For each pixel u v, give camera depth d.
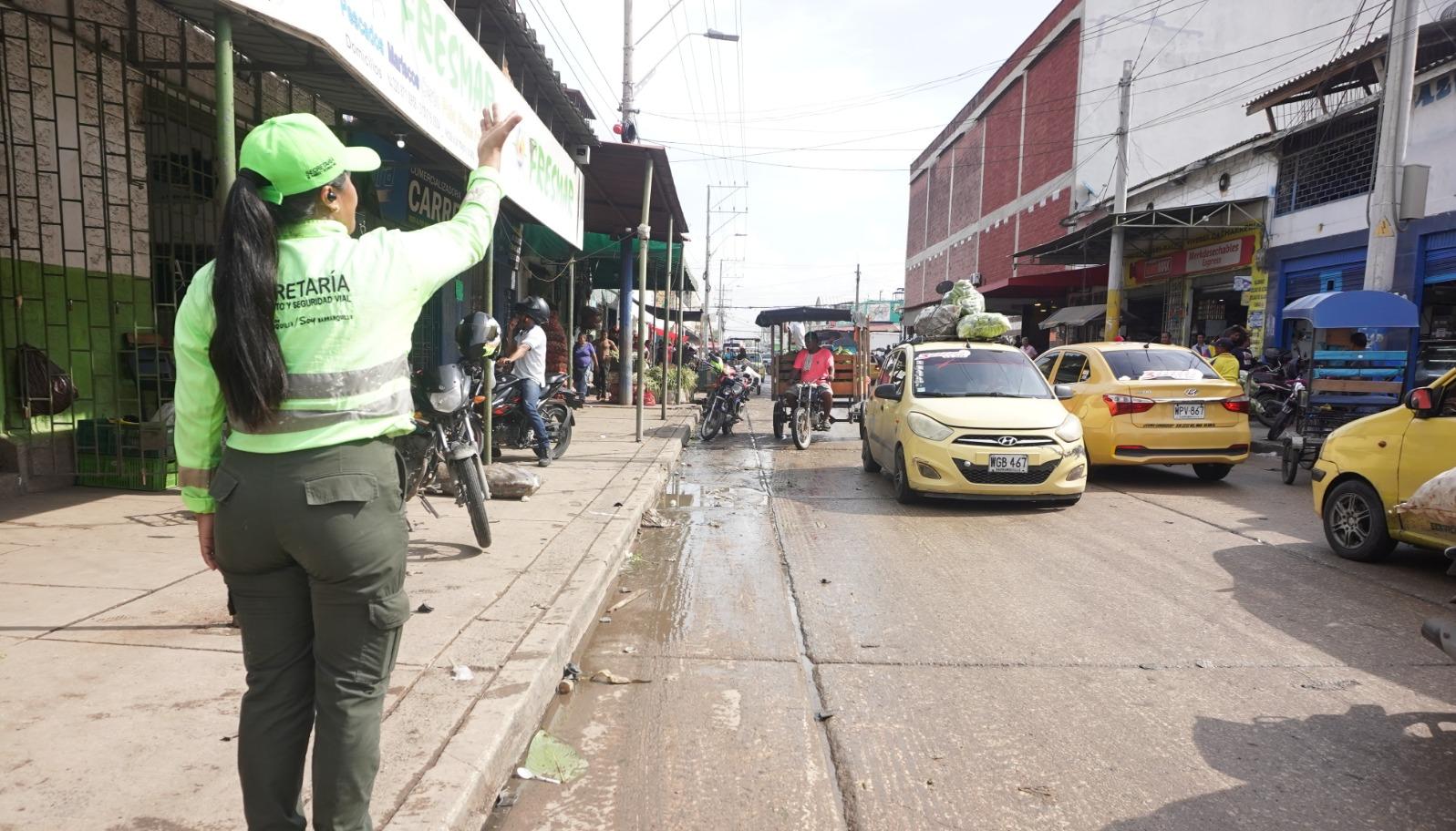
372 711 1.96
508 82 7.01
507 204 7.62
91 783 2.47
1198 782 3.01
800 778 3.03
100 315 6.42
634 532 6.62
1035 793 2.94
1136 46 27.69
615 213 16.23
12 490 5.90
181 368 1.88
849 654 4.23
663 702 3.65
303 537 1.81
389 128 7.01
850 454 12.31
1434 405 5.61
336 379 1.85
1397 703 3.67
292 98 7.70
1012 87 35.28
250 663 1.96
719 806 2.84
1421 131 13.70
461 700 3.13
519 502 6.97
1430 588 5.42
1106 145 27.88
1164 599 5.16
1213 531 7.07
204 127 7.18
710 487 9.27
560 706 3.59
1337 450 6.20
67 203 6.17
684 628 4.62
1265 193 17.55
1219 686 3.85
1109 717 3.53
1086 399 9.68
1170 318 21.70
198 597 4.03
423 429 5.28
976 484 7.71
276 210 1.93
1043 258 25.28
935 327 12.52
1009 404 8.19
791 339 18.86
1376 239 11.26
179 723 2.83
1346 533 6.13
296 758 1.97
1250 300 17.95
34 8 5.82
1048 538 6.82
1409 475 5.62
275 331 1.82
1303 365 14.53
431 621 3.97
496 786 2.83
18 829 2.24
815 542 6.64
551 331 14.71
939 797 2.91
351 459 1.86
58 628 3.63
